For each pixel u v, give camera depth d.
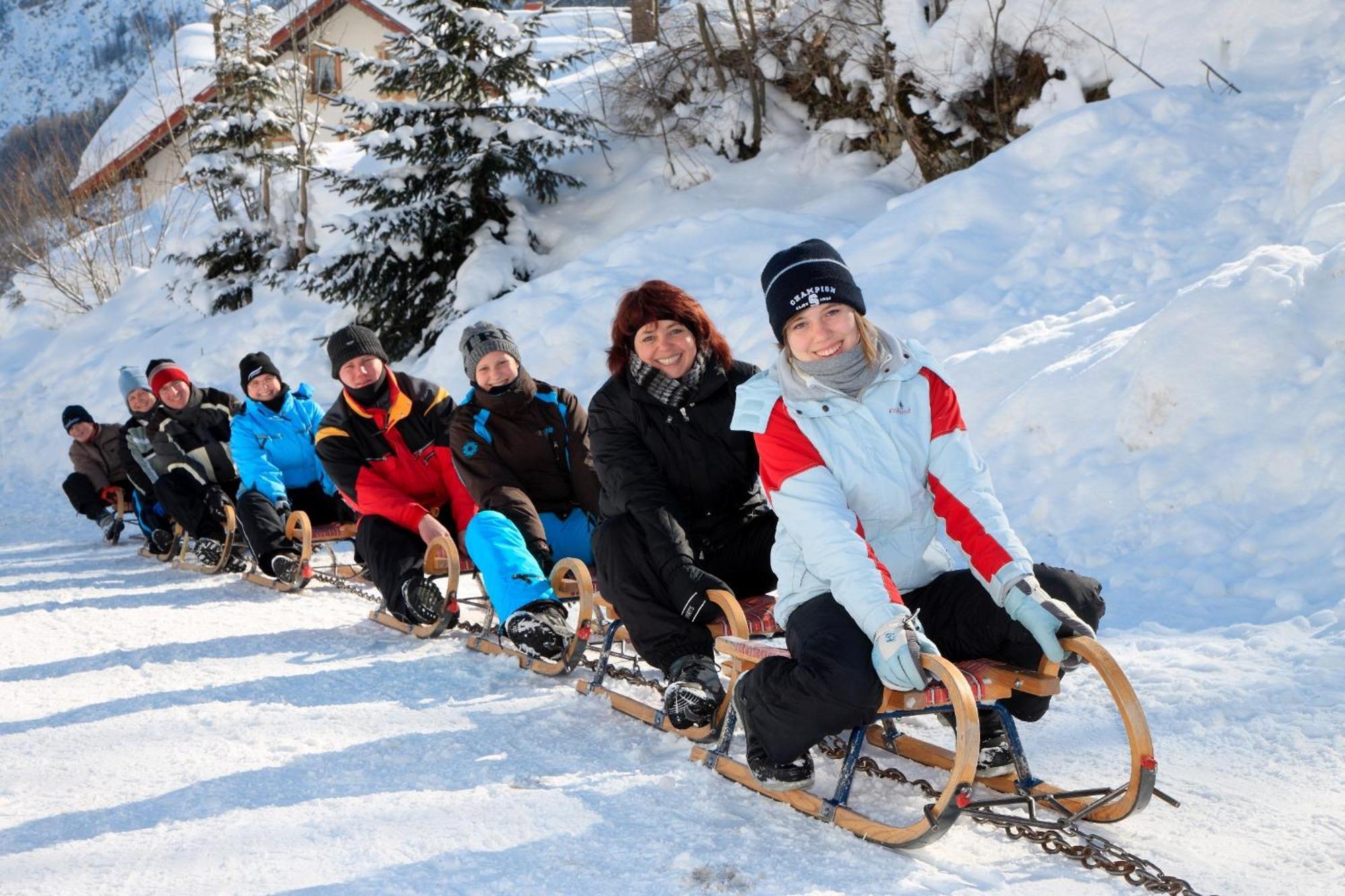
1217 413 5.25
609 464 3.82
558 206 13.23
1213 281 5.58
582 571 4.30
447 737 3.83
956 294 7.70
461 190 12.30
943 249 7.99
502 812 3.14
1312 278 5.39
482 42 12.43
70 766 3.78
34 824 3.27
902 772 3.26
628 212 12.66
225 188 17.27
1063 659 2.75
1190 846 2.67
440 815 3.15
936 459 2.93
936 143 10.73
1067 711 3.63
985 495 2.87
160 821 3.23
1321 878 2.47
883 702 2.79
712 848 2.82
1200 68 8.80
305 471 7.13
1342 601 4.08
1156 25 9.11
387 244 12.29
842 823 2.88
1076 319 6.77
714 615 3.62
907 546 3.04
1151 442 5.42
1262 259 5.57
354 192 15.77
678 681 3.56
